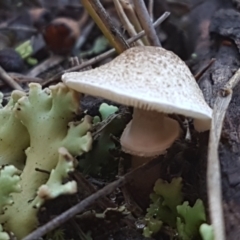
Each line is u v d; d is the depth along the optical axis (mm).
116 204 106
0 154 107
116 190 112
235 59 141
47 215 100
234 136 107
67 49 206
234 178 98
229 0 178
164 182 99
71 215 87
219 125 100
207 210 97
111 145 117
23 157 109
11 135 107
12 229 95
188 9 193
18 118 102
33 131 101
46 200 96
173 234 99
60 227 99
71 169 91
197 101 91
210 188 87
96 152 116
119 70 91
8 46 225
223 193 97
